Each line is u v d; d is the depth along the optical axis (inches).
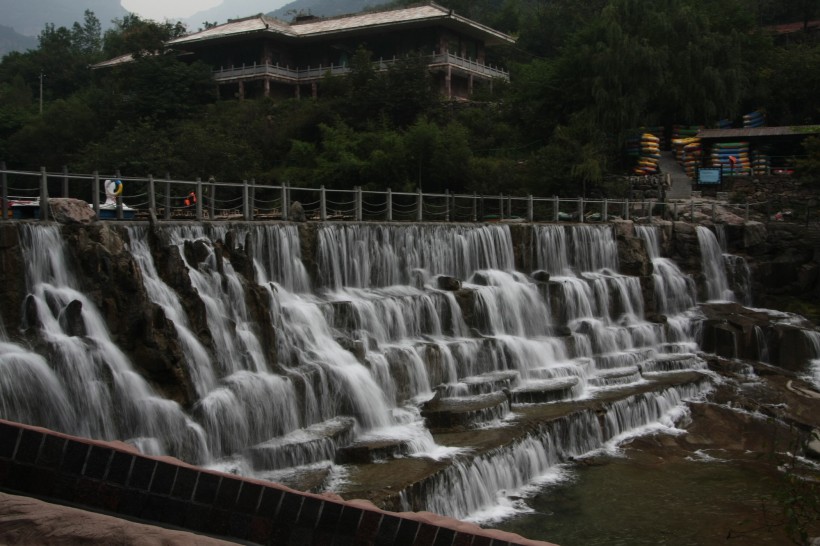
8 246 698.2
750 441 954.7
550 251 1364.4
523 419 882.8
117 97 2539.4
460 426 848.9
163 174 1882.4
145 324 716.0
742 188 1967.3
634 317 1336.1
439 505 706.8
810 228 1616.6
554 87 2229.3
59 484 217.9
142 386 696.4
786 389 1109.1
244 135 2266.2
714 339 1300.4
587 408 930.1
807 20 3289.9
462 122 2331.4
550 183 1923.0
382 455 750.5
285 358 855.1
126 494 219.8
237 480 226.2
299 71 2945.4
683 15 2212.1
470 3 4089.6
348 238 1090.1
